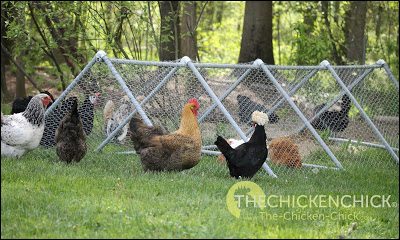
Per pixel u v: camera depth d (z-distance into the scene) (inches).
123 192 296.7
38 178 319.0
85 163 377.7
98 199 284.2
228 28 1126.4
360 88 494.0
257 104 453.7
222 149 349.1
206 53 954.1
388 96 503.2
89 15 536.1
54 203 274.4
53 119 417.4
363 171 414.0
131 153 409.7
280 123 469.7
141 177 333.1
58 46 534.9
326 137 481.4
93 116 432.8
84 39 517.3
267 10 808.9
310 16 821.2
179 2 561.3
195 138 346.0
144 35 612.4
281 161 403.2
